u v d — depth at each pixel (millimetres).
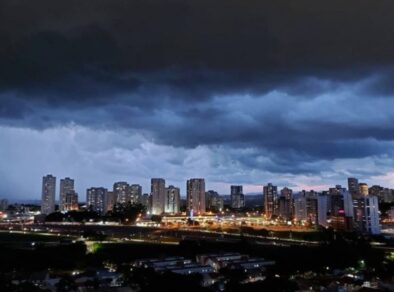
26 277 195000
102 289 172875
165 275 187625
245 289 174250
